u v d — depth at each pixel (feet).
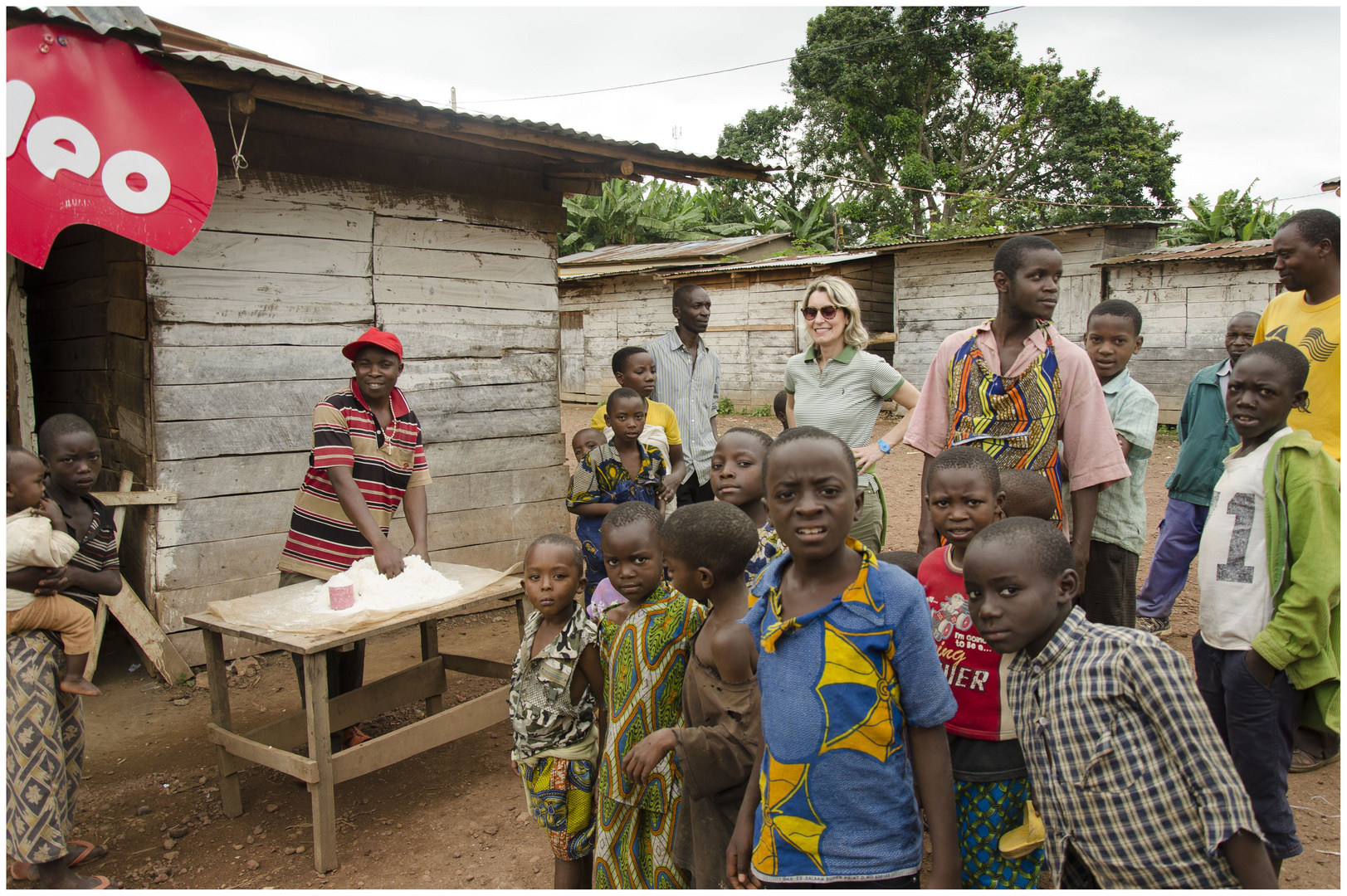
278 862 9.91
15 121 10.91
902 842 5.81
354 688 12.75
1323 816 10.26
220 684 10.76
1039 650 5.90
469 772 12.10
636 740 7.64
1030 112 97.96
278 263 15.90
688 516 6.90
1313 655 7.59
